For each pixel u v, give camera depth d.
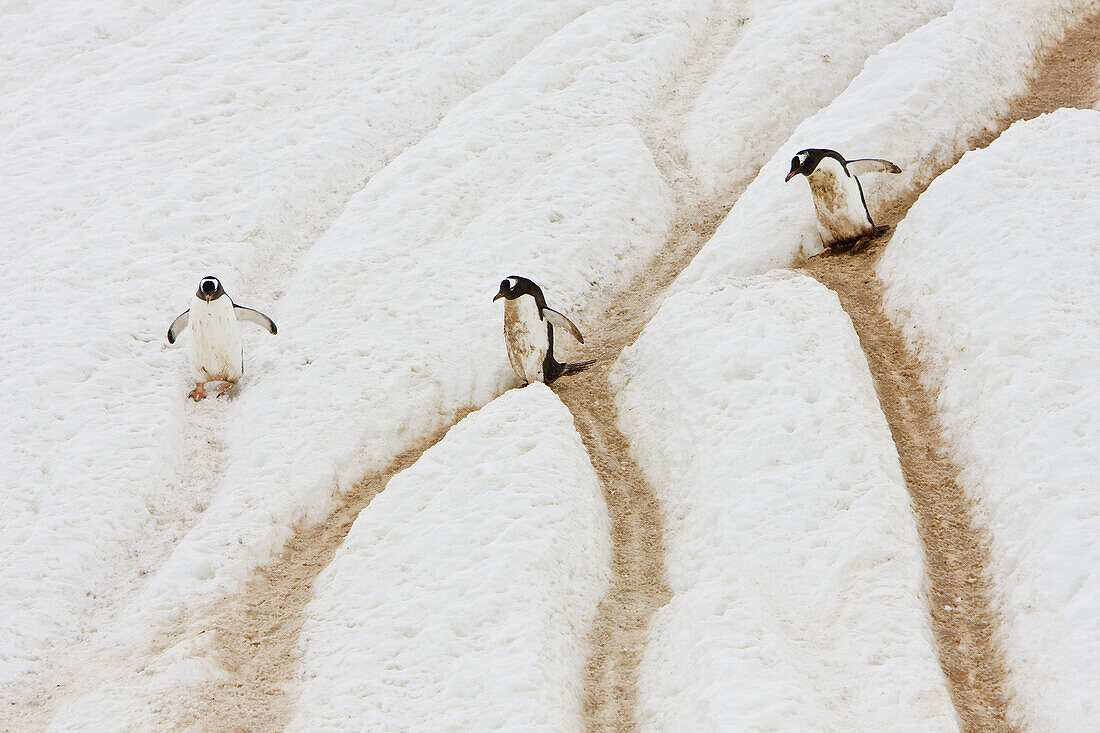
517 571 18.92
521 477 21.31
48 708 18.75
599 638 18.48
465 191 35.72
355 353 28.12
